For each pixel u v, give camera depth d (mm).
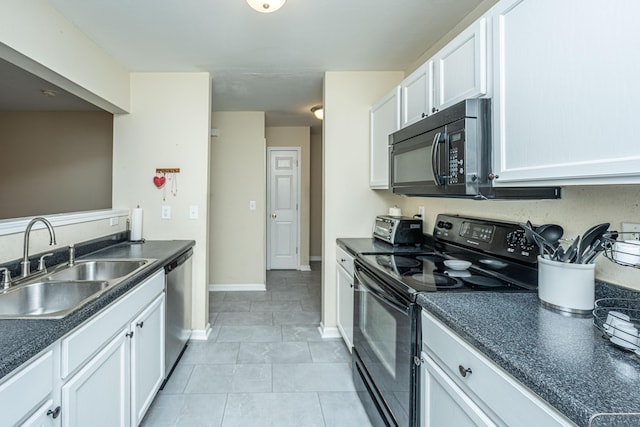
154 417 1775
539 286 1127
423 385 1182
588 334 881
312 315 3324
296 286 4406
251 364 2342
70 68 1908
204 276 2721
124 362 1417
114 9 1793
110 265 1893
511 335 869
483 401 841
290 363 2365
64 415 1011
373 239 2689
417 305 1226
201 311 2736
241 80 2906
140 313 1612
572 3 880
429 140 1547
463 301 1142
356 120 2762
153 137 2676
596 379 661
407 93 1999
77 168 3906
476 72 1296
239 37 2129
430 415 1131
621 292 1050
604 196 1112
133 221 2564
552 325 939
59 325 983
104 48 2256
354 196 2791
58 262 1796
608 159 790
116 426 1353
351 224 2799
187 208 2701
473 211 1879
